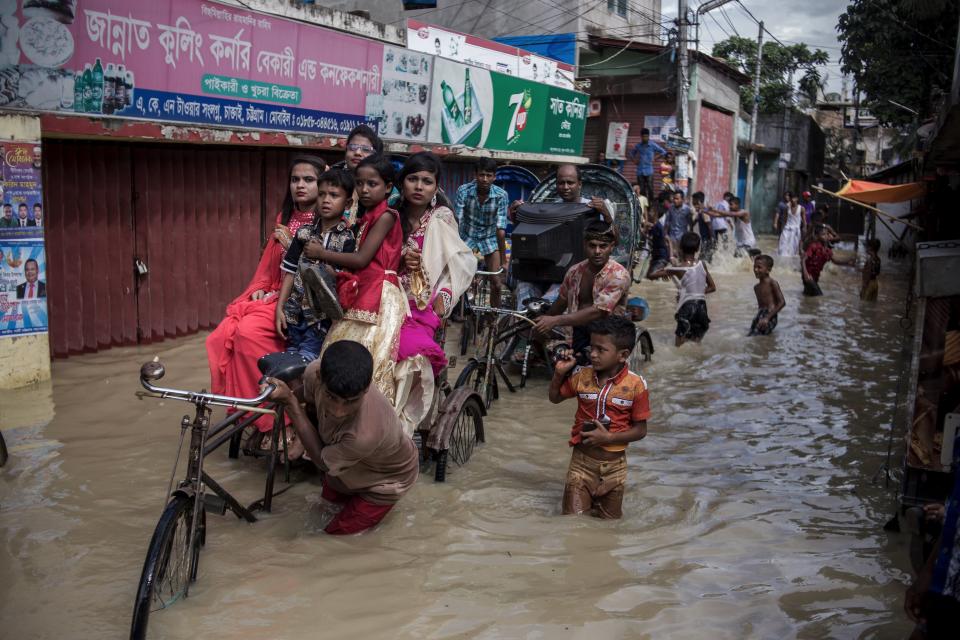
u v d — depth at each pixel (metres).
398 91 12.04
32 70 6.89
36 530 4.30
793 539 4.57
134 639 3.13
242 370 5.27
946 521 2.32
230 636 3.41
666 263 14.89
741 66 36.56
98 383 7.16
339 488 4.35
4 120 6.67
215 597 3.70
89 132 7.45
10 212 6.79
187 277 9.19
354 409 3.96
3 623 3.43
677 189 18.83
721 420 6.94
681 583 4.00
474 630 3.51
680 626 3.59
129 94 7.77
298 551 4.19
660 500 5.09
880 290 16.38
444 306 5.32
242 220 9.89
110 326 8.40
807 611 3.76
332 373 3.78
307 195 5.54
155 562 3.30
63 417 6.20
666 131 22.80
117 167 8.28
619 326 4.62
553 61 18.83
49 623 3.44
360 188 4.79
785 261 20.30
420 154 5.21
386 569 4.04
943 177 10.99
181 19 8.16
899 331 11.47
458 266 5.33
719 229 19.73
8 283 6.83
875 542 4.55
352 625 3.52
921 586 2.51
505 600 3.78
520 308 7.57
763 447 6.25
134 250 8.56
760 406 7.39
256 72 9.24
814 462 5.93
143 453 5.50
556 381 4.83
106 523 4.42
